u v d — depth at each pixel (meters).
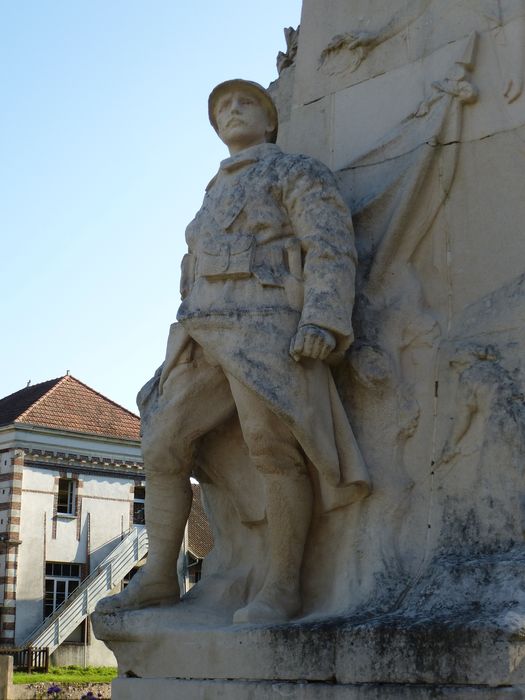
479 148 3.92
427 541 3.52
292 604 3.63
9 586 19.91
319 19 4.73
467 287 3.81
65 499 21.30
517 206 3.76
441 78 4.11
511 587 3.02
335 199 3.75
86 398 22.92
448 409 3.64
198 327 3.72
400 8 4.40
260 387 3.51
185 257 4.07
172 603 3.95
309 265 3.64
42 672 17.16
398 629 2.97
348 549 3.63
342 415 3.62
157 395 4.04
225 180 4.02
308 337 3.46
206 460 4.12
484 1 4.09
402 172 4.02
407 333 3.82
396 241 3.96
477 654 2.77
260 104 4.23
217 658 3.47
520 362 3.52
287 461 3.65
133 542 21.66
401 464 3.67
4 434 20.95
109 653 19.67
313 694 3.12
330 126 4.51
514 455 3.38
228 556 4.16
